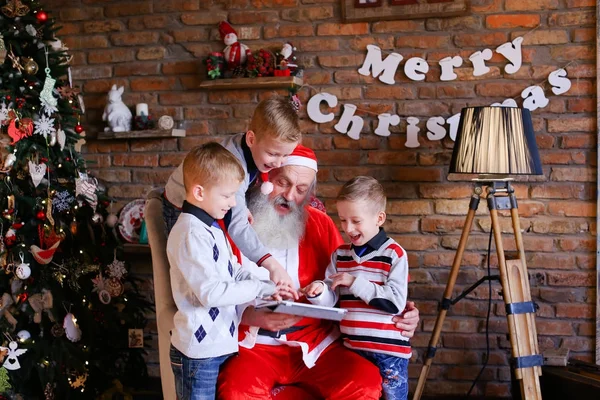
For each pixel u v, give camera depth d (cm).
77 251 326
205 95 379
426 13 347
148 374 379
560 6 340
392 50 357
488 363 353
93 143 392
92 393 332
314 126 366
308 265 245
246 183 232
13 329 296
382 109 359
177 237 198
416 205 358
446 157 353
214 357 202
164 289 226
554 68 341
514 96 346
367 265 224
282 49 358
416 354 361
